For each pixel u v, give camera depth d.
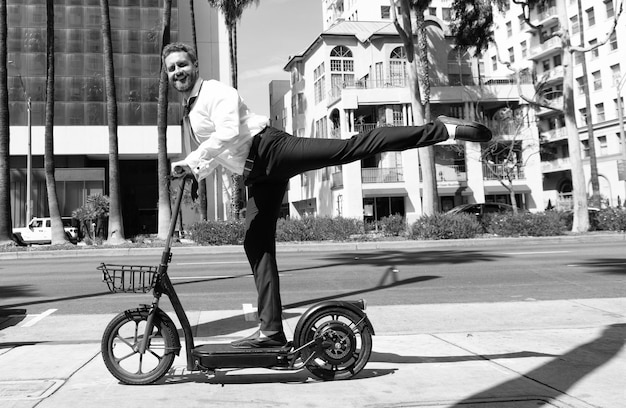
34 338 5.69
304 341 3.89
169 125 42.91
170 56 3.77
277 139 3.71
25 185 39.78
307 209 45.41
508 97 37.81
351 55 40.06
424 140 3.59
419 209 36.44
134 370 4.18
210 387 3.76
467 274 10.95
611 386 3.69
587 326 5.87
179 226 28.23
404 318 6.51
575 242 20.58
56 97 41.03
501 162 39.22
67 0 41.91
